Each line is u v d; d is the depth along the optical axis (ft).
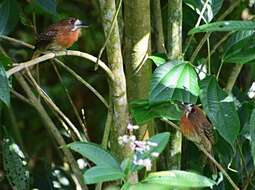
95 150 22.39
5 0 33.47
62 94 47.44
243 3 37.81
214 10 31.86
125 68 30.81
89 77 47.06
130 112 29.96
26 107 47.34
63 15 45.93
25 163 35.76
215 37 36.29
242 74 38.96
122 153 28.81
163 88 27.25
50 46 37.24
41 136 47.73
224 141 32.89
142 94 30.50
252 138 27.81
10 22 33.47
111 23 28.22
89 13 46.75
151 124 30.83
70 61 46.62
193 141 31.45
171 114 28.76
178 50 30.81
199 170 33.65
